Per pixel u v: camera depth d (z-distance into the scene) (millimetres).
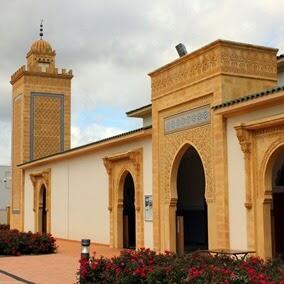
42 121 30312
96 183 20781
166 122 15500
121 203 18906
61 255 16438
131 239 20250
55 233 24688
